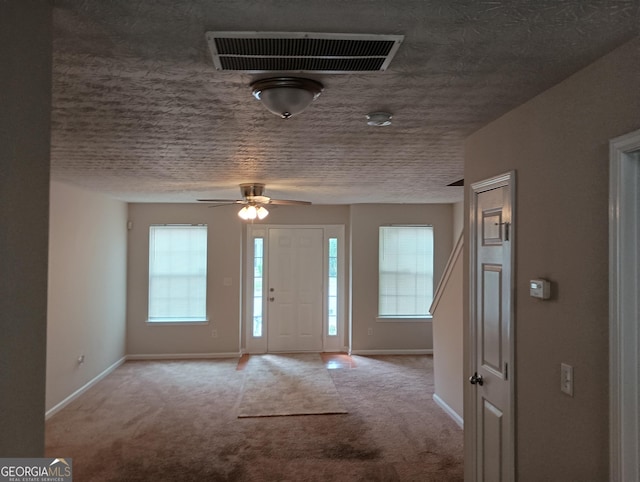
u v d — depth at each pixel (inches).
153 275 265.3
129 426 163.5
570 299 65.7
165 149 115.3
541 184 73.3
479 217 97.3
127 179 166.6
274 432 158.1
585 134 62.4
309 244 279.6
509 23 49.8
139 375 228.8
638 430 54.5
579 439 63.6
